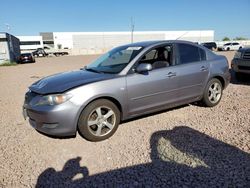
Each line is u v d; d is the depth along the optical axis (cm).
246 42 5319
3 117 573
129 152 370
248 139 392
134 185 291
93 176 314
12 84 1134
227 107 565
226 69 580
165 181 295
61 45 7562
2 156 375
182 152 361
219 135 414
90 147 393
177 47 506
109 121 424
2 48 3269
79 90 384
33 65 2575
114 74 429
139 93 438
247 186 278
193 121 484
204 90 543
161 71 464
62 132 383
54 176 319
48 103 381
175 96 491
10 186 301
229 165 321
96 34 7631
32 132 466
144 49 466
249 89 749
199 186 282
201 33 8100
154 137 418
